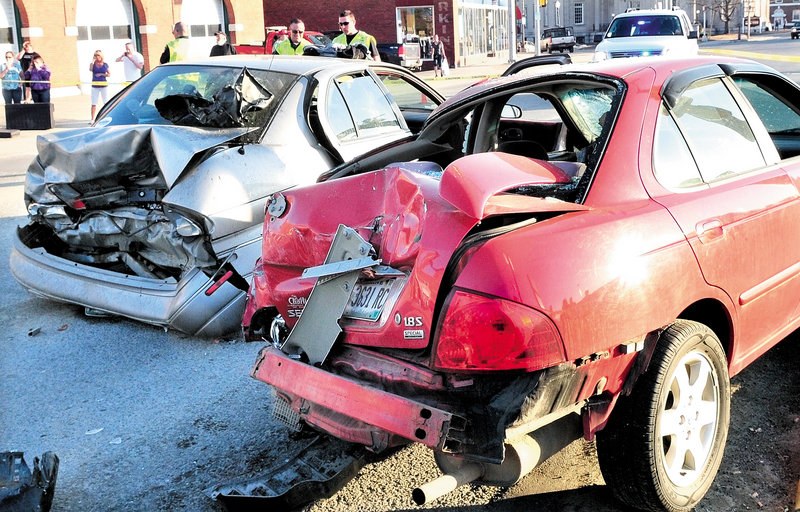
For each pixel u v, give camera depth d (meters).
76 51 29.11
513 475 2.88
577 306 2.77
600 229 2.96
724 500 3.34
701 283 3.22
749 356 3.73
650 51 18.72
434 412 2.73
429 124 4.37
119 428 4.35
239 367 5.12
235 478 3.75
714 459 3.35
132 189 5.48
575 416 3.07
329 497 3.33
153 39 31.38
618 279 2.89
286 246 3.55
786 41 58.88
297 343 3.32
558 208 3.03
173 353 5.40
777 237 3.73
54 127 19.45
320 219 3.45
